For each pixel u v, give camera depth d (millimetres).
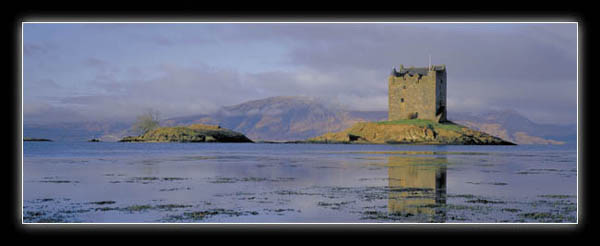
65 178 40188
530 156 92688
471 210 24703
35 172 46094
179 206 25891
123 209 24953
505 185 35281
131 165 57500
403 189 32906
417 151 119688
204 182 37469
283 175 43594
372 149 139625
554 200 27953
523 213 23875
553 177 41906
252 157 82625
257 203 26875
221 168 52531
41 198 28500
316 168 52594
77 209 24938
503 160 73438
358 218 22781
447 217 22984
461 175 43656
